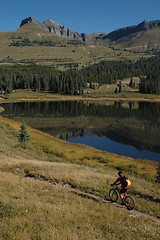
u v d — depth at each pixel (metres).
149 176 26.92
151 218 11.52
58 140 53.00
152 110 117.62
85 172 19.69
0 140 33.19
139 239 8.39
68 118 91.56
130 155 45.25
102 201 12.84
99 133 64.94
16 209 9.65
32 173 17.31
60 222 8.91
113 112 109.69
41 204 10.45
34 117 93.06
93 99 182.38
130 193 15.95
